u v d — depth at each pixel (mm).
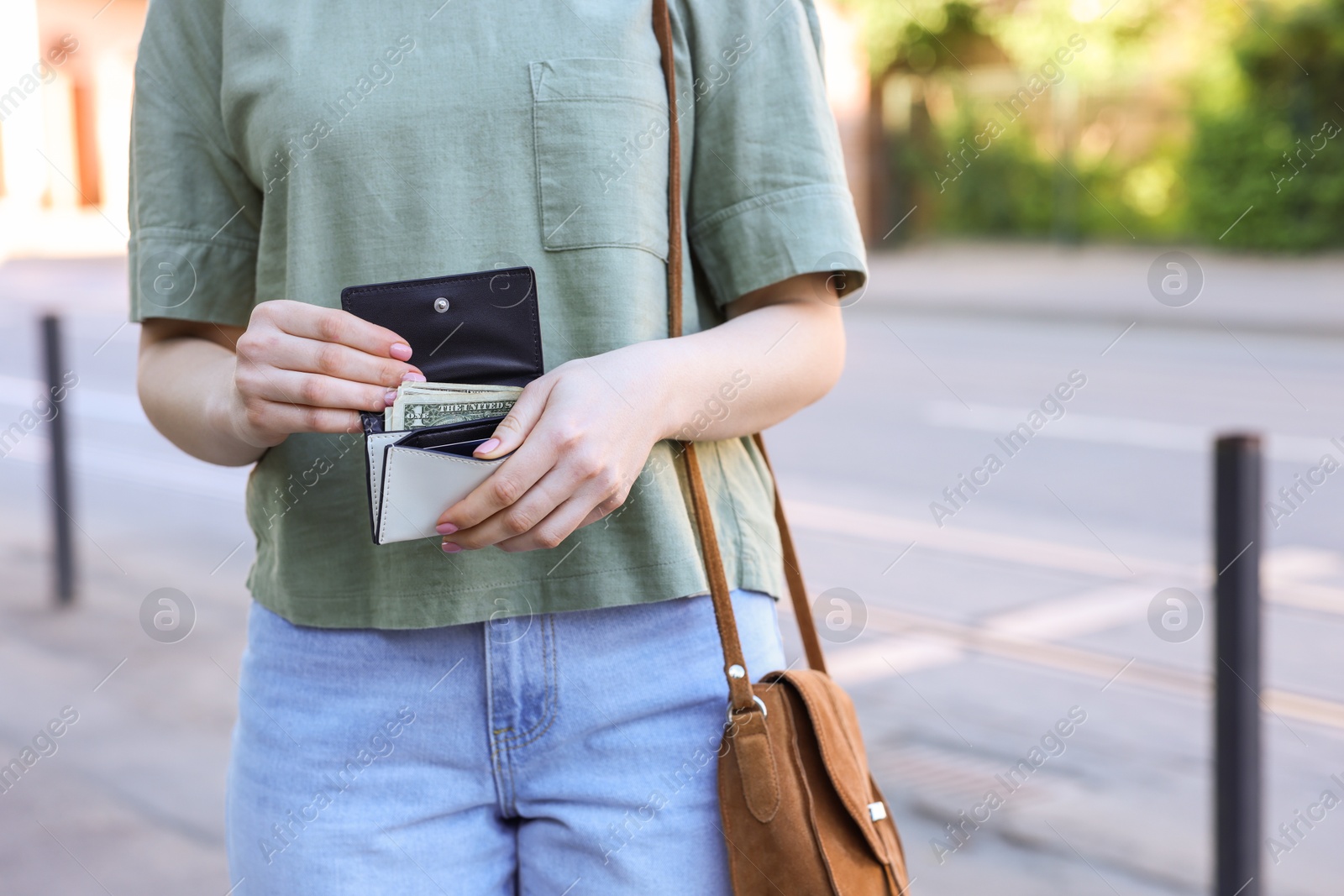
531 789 1148
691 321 1206
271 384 1019
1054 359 10852
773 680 1164
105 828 2949
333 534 1159
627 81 1124
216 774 3252
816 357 1194
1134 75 17812
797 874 1089
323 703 1159
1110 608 4395
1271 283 14852
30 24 10312
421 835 1144
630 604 1126
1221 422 7895
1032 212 18766
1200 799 3066
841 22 18906
